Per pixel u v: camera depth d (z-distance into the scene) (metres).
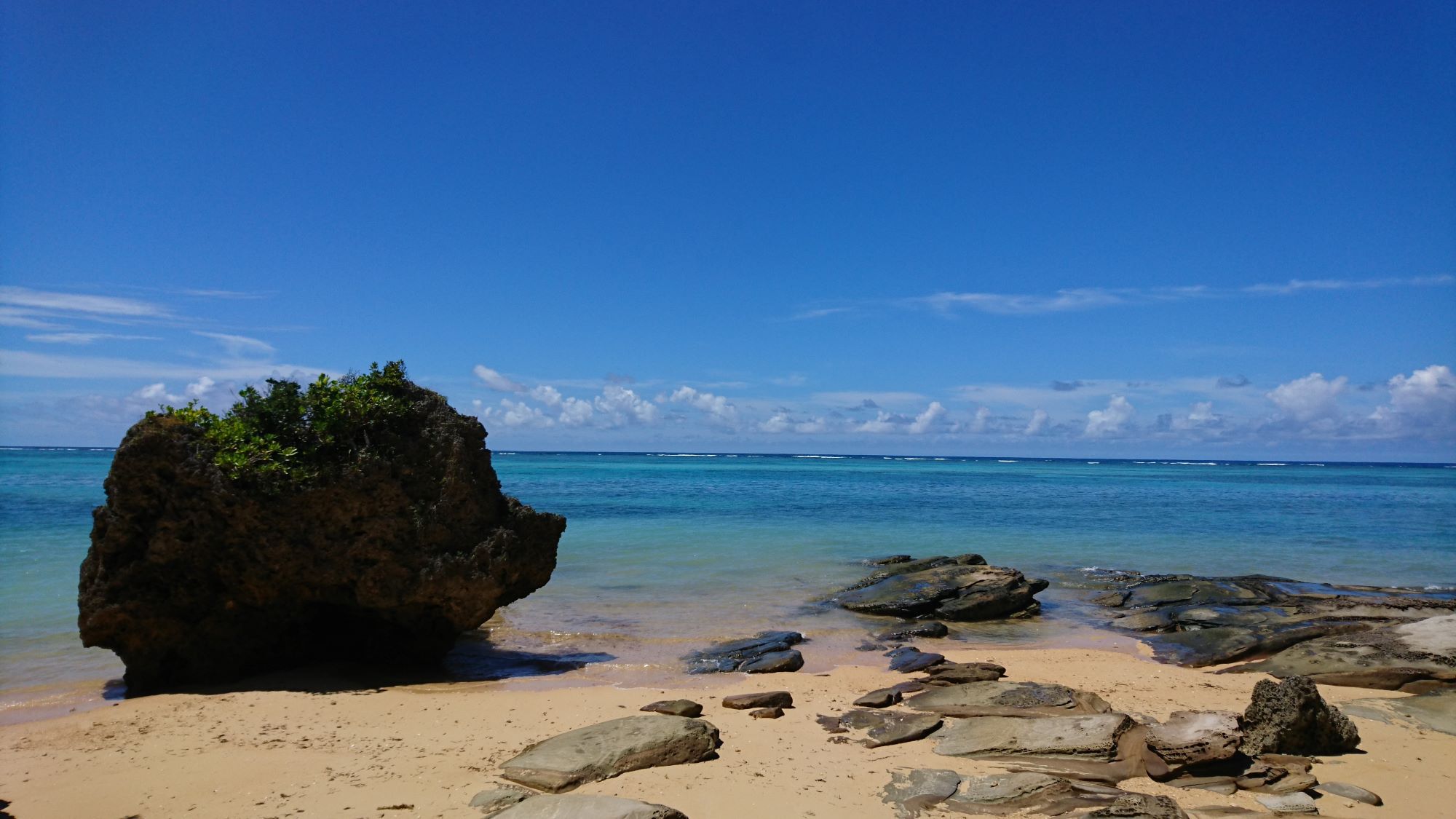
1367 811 7.77
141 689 12.23
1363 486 91.69
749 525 37.12
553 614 18.59
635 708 11.48
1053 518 42.44
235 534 12.42
